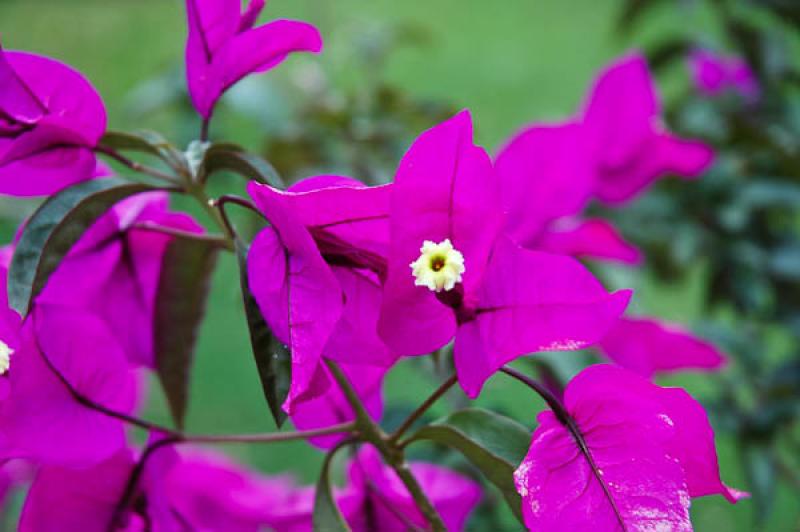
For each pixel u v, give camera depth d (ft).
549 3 9.70
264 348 1.19
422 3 9.41
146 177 1.38
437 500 1.40
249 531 1.46
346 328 1.24
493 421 1.24
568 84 7.53
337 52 2.74
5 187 1.28
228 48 1.28
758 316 2.45
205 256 1.34
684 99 2.56
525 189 1.64
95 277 1.35
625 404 1.20
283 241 1.20
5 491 1.51
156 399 4.16
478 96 7.30
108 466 1.32
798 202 2.29
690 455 1.21
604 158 1.95
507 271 1.21
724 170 2.34
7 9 10.14
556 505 1.18
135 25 9.58
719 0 2.57
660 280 2.55
